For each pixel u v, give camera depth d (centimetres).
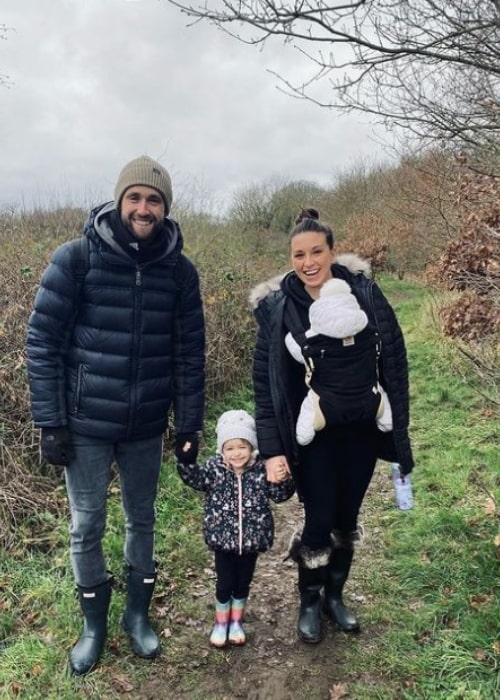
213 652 287
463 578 319
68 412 257
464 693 243
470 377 673
